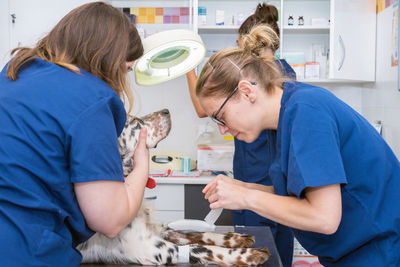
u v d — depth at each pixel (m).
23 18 2.84
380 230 0.96
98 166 0.79
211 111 1.07
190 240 1.17
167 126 1.30
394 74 2.42
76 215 0.83
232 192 0.93
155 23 3.04
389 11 2.49
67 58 0.89
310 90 0.97
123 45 0.91
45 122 0.79
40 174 0.78
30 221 0.78
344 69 2.63
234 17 2.92
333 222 0.84
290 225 0.88
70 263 0.84
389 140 2.51
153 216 1.23
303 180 0.85
